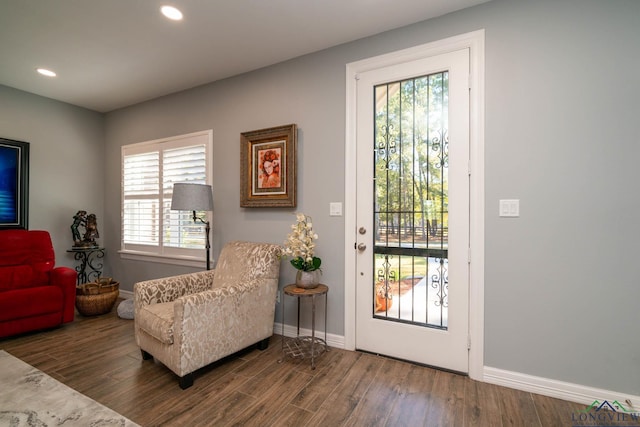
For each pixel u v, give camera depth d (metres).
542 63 1.93
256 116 3.04
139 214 3.92
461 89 2.15
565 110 1.88
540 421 1.67
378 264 2.48
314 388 1.98
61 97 3.77
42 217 3.73
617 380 1.78
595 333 1.82
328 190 2.66
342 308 2.59
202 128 3.41
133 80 3.29
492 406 1.80
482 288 2.08
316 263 2.46
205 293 2.09
